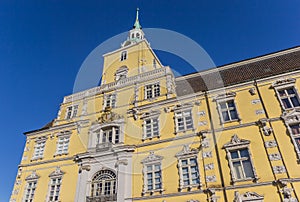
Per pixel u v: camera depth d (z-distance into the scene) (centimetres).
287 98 1773
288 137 1584
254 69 2172
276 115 1705
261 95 1845
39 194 2088
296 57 2052
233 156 1677
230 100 1941
